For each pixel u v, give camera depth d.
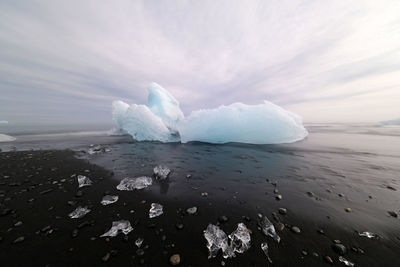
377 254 1.31
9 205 2.01
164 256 1.31
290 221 1.71
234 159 4.31
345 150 5.22
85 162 3.99
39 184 2.66
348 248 1.37
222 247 1.38
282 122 6.35
